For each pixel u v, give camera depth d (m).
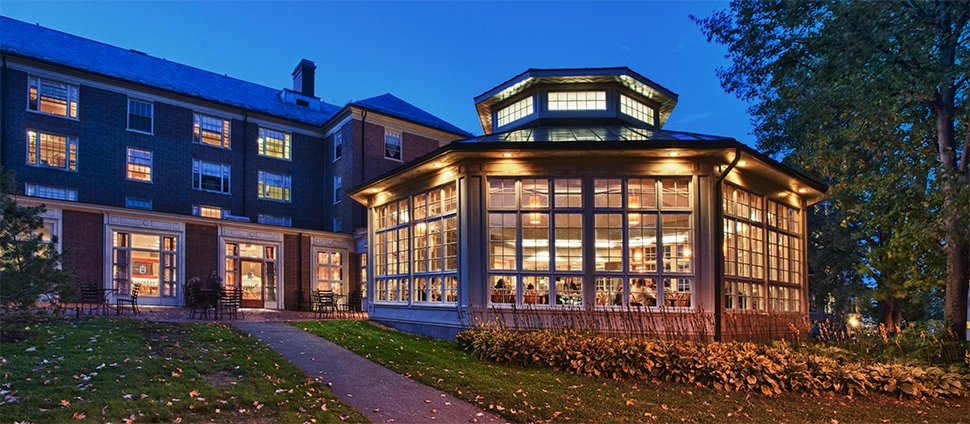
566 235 13.54
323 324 15.07
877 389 9.87
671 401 8.69
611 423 7.60
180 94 26.91
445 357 11.21
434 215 15.30
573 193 13.63
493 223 13.74
